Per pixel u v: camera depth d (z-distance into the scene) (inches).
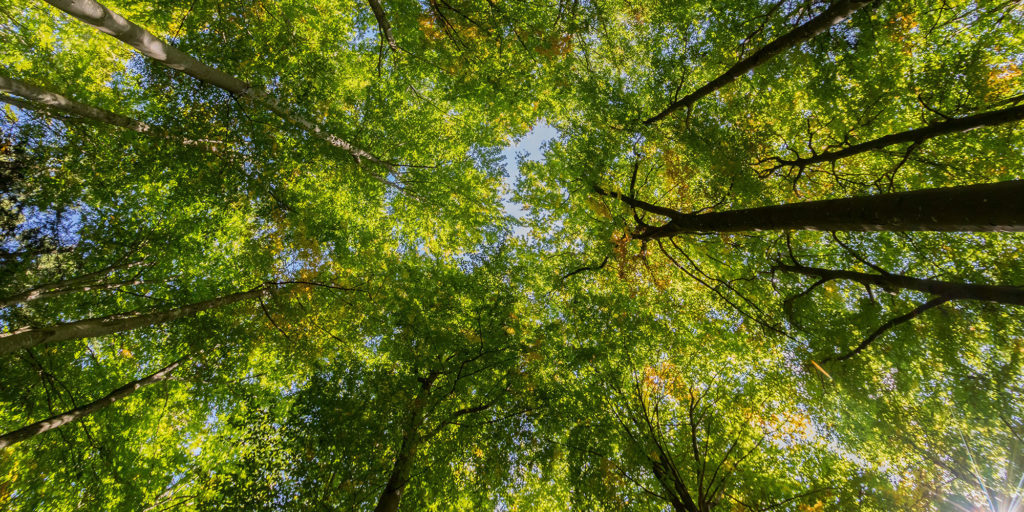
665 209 343.9
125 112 440.1
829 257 384.5
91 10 196.5
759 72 340.5
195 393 428.5
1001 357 297.7
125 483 421.4
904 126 340.8
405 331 361.4
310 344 392.8
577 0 407.8
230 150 352.2
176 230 430.3
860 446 354.0
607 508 289.6
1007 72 296.7
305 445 292.8
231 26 365.4
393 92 476.1
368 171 442.9
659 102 386.9
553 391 353.1
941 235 336.5
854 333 317.4
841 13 242.1
